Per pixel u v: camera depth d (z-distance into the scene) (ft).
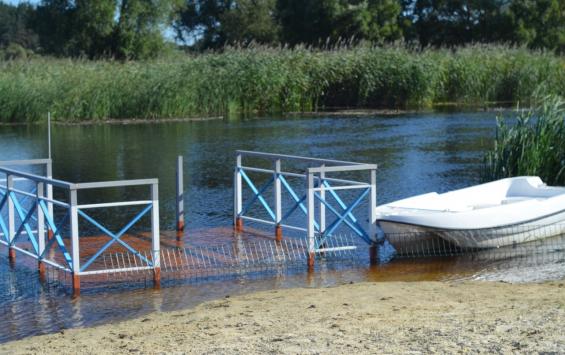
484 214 45.47
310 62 134.62
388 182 68.59
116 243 46.73
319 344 25.72
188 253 44.60
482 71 137.18
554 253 45.39
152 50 198.29
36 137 102.68
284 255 44.32
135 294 37.55
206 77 125.49
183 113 123.65
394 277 40.57
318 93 135.33
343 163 45.11
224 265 42.27
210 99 126.21
